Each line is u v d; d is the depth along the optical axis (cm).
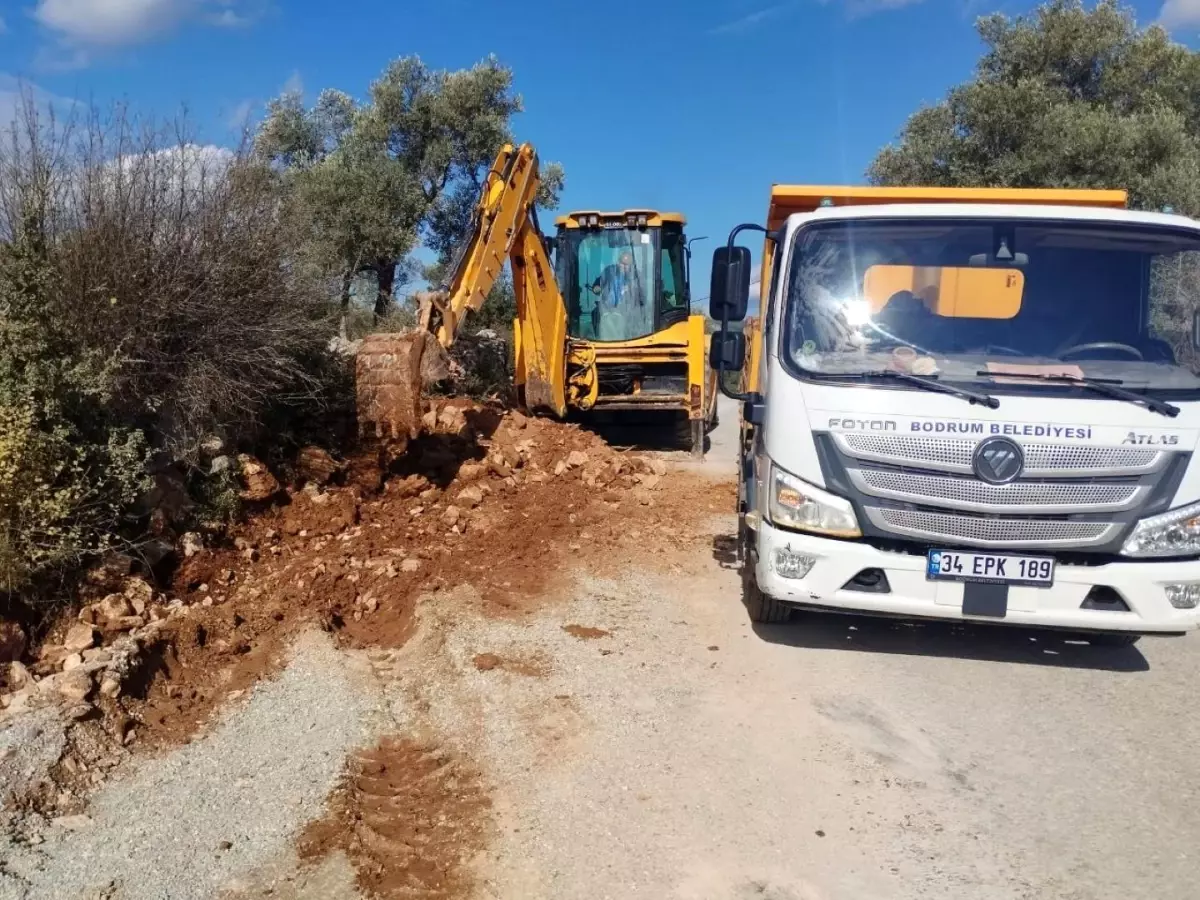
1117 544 472
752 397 585
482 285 918
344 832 367
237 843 358
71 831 358
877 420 483
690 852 361
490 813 386
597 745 440
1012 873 351
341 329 1174
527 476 902
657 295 1249
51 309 607
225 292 729
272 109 1845
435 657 527
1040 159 1524
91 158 680
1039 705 492
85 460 561
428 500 805
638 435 1373
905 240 530
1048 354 507
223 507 669
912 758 435
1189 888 344
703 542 778
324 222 1541
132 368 657
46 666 466
